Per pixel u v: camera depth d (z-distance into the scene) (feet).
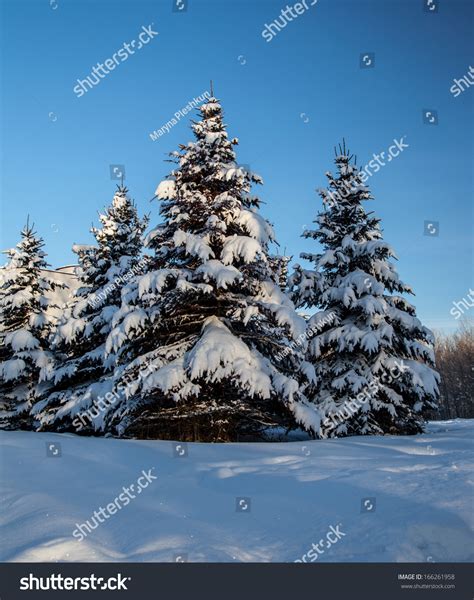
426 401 61.77
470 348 222.69
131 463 28.27
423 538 16.60
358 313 64.34
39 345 82.12
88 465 27.20
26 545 15.98
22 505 19.97
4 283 83.30
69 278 105.81
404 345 62.64
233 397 44.55
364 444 34.73
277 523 18.01
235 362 39.40
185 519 18.42
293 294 68.03
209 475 24.76
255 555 15.76
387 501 19.47
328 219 68.08
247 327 47.14
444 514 17.83
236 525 17.88
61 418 62.34
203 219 47.93
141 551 15.71
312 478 23.34
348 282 61.87
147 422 45.73
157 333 47.50
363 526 17.35
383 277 64.44
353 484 21.83
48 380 72.84
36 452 29.60
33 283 84.89
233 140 50.70
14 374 77.05
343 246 63.87
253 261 46.29
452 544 16.39
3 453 28.99
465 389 214.07
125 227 72.38
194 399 42.52
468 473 23.24
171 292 43.98
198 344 40.70
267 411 46.29
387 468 25.08
